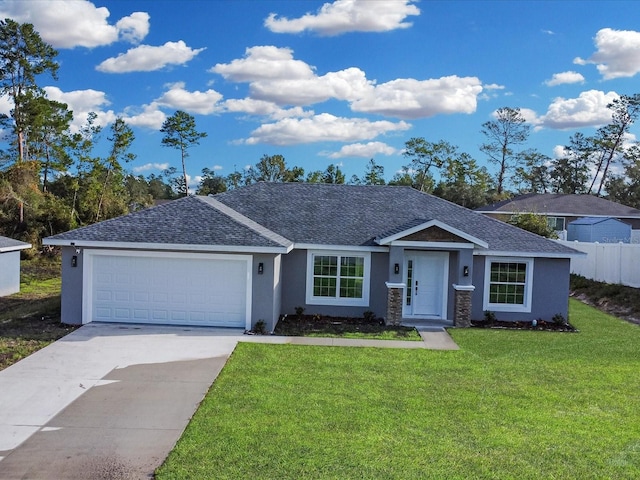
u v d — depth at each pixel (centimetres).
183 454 841
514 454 865
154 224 1792
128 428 946
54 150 5291
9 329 1672
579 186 8050
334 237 2025
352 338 1680
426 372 1312
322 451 859
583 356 1504
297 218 2155
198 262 1755
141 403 1065
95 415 1003
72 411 1021
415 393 1153
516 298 2048
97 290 1769
